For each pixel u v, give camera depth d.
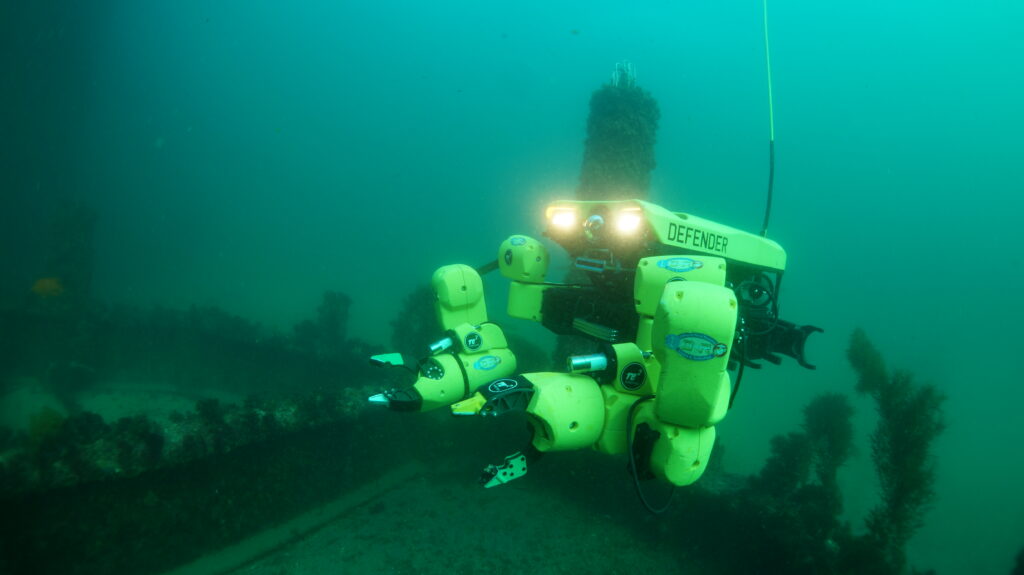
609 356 2.69
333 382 10.47
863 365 7.52
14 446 6.03
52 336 11.81
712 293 2.18
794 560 6.57
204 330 11.86
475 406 2.47
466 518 7.53
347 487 7.88
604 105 8.63
